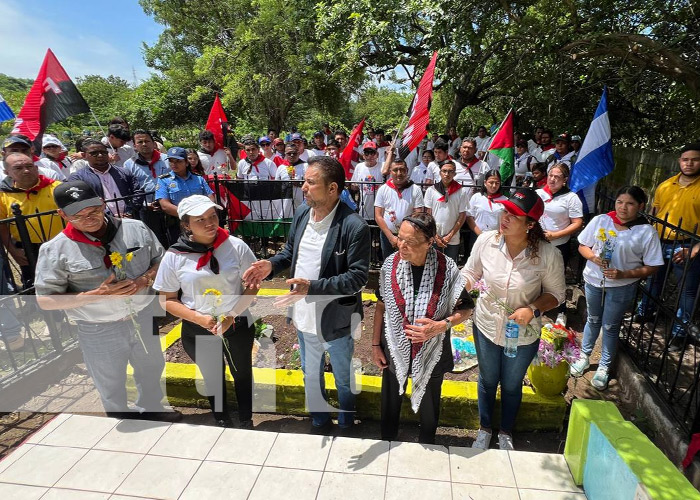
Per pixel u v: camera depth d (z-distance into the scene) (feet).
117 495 7.46
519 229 8.01
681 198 12.82
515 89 30.78
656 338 13.48
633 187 10.92
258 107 60.03
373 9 28.04
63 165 21.38
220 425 10.53
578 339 14.21
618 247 11.05
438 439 10.45
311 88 57.00
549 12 22.66
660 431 9.72
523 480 7.76
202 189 16.35
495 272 8.64
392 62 36.91
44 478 7.79
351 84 51.78
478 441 9.78
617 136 37.76
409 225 7.51
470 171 20.92
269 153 25.50
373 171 19.89
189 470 7.98
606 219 11.65
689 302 12.78
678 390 10.98
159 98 85.76
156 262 9.51
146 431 8.97
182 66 80.74
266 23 53.62
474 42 24.40
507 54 28.89
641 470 6.04
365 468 8.00
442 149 21.44
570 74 27.94
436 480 7.73
